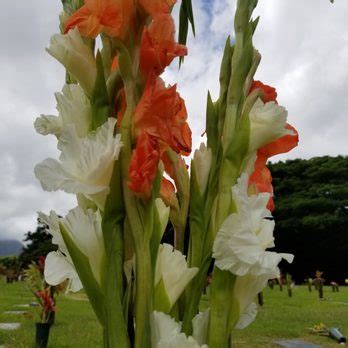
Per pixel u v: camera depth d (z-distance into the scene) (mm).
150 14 1150
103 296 1120
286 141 1394
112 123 1118
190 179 1308
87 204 1288
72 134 1130
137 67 1149
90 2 1140
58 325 12281
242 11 1289
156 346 1105
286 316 14867
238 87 1259
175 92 1081
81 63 1195
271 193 1401
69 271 1234
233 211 1176
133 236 1099
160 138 1082
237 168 1219
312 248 39844
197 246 1284
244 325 1283
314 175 43469
